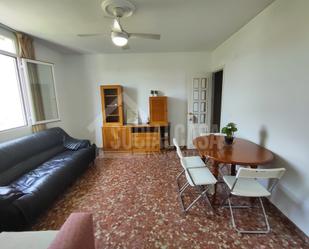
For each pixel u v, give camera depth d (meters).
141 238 1.65
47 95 3.50
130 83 4.31
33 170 2.33
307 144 1.57
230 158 1.84
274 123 2.00
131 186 2.61
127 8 1.97
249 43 2.48
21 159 2.30
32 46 3.07
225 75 3.36
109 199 2.29
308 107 1.55
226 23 2.52
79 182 2.75
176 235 1.68
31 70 3.07
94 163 3.53
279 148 1.93
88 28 2.62
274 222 1.82
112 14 2.09
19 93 2.89
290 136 1.76
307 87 1.56
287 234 1.67
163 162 3.51
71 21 2.37
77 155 2.86
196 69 4.23
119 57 4.21
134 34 2.17
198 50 4.05
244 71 2.64
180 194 2.35
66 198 2.32
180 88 4.32
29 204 1.66
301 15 1.59
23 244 1.15
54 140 3.09
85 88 4.33
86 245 1.08
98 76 4.29
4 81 2.65
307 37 1.54
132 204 2.17
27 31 2.72
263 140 2.22
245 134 2.66
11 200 1.54
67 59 4.21
